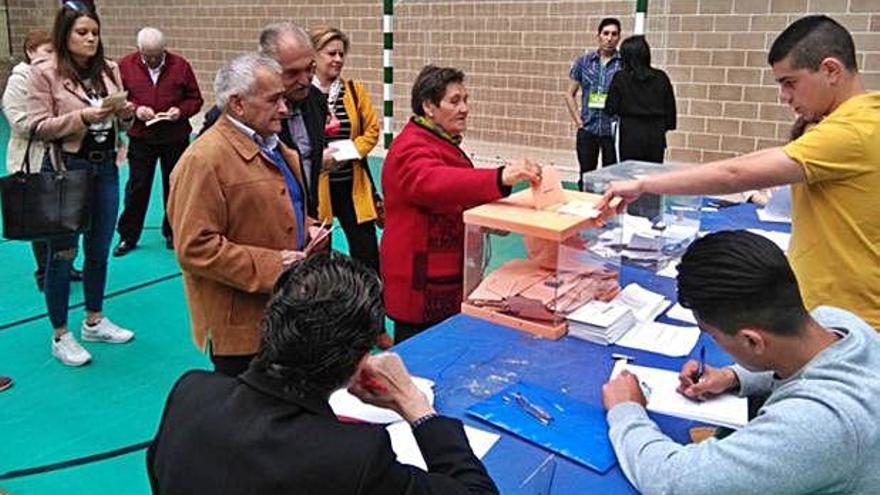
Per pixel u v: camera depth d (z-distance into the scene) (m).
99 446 2.85
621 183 2.07
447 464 1.20
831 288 1.87
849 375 1.20
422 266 2.49
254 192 2.13
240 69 2.07
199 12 9.91
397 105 8.53
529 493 1.36
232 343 2.17
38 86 3.17
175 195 2.09
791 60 1.85
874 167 1.75
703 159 6.72
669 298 2.34
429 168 2.31
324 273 1.14
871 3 5.71
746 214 3.41
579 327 2.01
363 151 3.53
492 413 1.62
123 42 10.85
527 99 7.68
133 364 3.55
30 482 2.61
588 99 5.87
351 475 1.02
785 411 1.19
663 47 6.66
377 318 1.13
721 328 1.27
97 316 3.77
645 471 1.33
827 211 1.84
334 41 3.48
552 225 1.97
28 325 3.98
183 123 5.18
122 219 5.18
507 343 1.99
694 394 1.66
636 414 1.51
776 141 6.35
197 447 1.09
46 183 3.12
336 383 1.11
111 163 3.49
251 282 2.09
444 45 8.09
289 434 1.05
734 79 6.41
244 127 2.15
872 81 5.83
